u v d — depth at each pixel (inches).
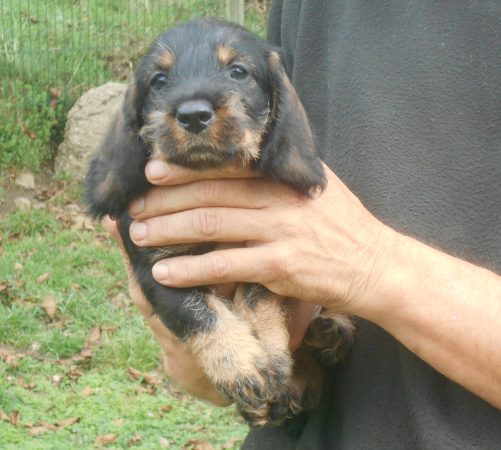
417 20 30.0
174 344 32.7
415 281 26.8
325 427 30.1
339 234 27.5
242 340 31.1
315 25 32.6
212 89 30.9
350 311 27.7
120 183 30.6
